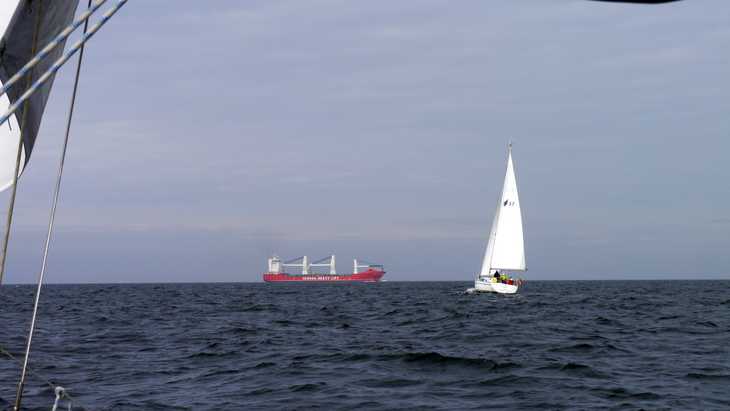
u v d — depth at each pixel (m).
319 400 13.30
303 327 30.50
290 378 15.88
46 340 24.09
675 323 32.16
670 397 13.51
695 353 20.42
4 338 24.36
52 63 4.48
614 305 50.53
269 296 78.88
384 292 94.81
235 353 20.47
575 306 49.03
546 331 27.92
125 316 38.59
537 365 17.58
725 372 16.53
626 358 19.31
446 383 15.19
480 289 64.81
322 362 18.39
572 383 15.11
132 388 14.56
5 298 68.69
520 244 62.88
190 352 20.86
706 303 54.12
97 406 12.57
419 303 54.94
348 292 96.88
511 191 62.78
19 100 3.80
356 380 15.55
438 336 25.84
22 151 4.59
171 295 83.94
